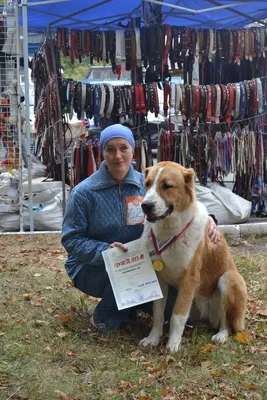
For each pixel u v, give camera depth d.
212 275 3.78
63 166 7.20
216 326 3.94
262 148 7.69
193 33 7.46
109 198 3.75
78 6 8.27
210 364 3.33
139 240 3.62
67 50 7.40
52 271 5.44
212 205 7.36
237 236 7.05
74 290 4.78
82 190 3.73
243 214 7.36
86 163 7.47
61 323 4.02
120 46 7.42
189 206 3.45
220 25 9.68
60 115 7.31
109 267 3.57
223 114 7.51
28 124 6.90
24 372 3.16
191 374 3.19
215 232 3.74
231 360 3.40
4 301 4.48
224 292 3.72
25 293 4.73
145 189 3.49
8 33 6.76
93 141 7.70
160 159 7.57
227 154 7.61
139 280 3.58
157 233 3.49
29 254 6.16
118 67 7.55
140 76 7.86
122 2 8.17
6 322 3.96
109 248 3.61
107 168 3.78
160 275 3.67
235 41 7.56
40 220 7.32
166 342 3.69
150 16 7.91
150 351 3.51
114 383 3.08
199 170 7.58
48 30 7.49
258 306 4.43
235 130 7.68
